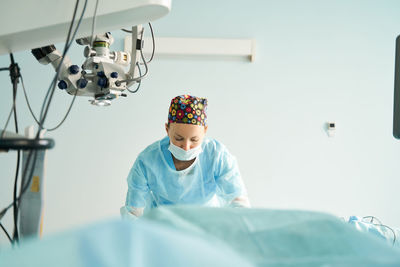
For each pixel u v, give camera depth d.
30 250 0.45
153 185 1.97
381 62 3.17
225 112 3.12
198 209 0.75
